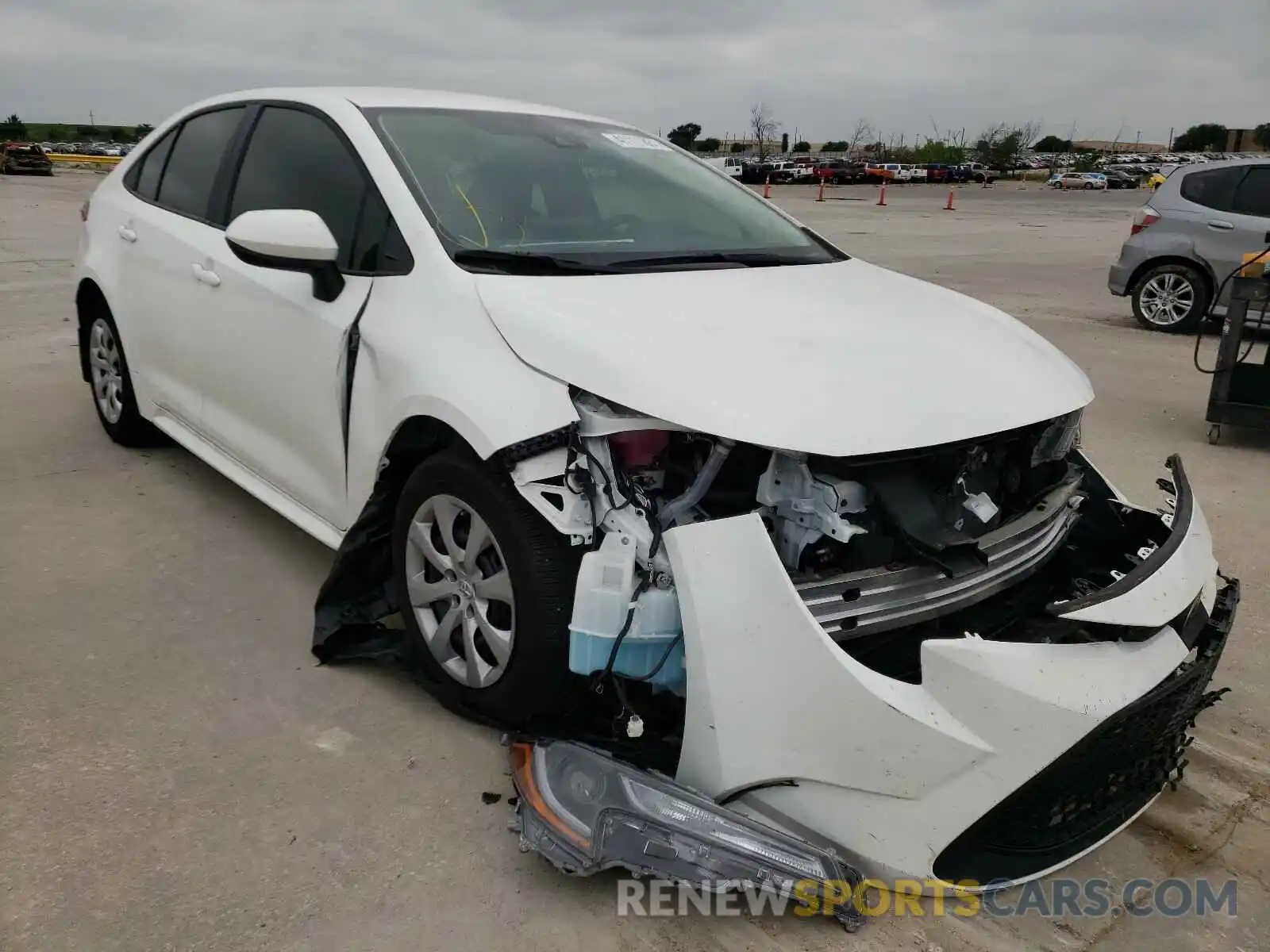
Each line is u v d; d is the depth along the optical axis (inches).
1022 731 80.2
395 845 92.0
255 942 80.4
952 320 113.8
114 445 197.6
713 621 81.8
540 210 122.3
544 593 93.5
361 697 115.6
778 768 82.7
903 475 89.3
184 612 133.6
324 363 118.7
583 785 86.7
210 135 157.9
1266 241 349.7
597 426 88.7
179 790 98.0
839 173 2176.4
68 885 85.4
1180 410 263.1
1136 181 2359.7
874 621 86.9
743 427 83.0
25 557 147.6
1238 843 99.3
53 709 110.4
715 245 129.6
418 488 106.2
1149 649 89.7
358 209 119.6
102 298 183.5
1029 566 100.8
